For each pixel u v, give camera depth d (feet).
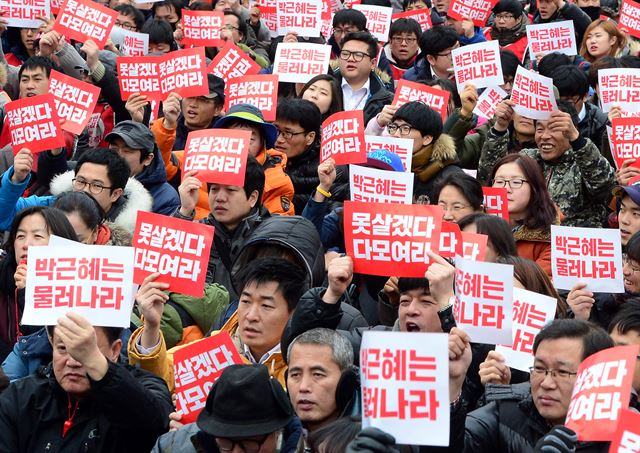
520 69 50.42
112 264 29.86
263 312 32.60
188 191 41.34
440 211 31.99
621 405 24.48
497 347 33.68
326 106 58.54
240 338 34.22
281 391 26.68
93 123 59.93
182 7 84.43
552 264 38.93
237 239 41.78
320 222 45.37
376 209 32.19
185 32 74.54
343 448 25.18
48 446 29.35
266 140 49.80
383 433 22.29
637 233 39.14
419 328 31.94
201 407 32.35
